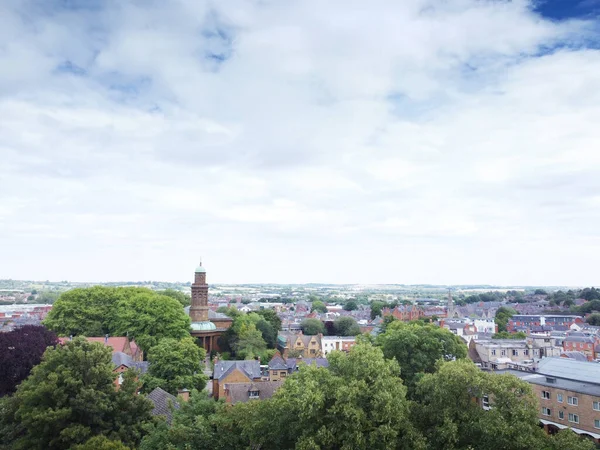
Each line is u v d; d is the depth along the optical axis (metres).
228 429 56.72
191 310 174.25
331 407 54.19
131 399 63.16
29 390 59.53
